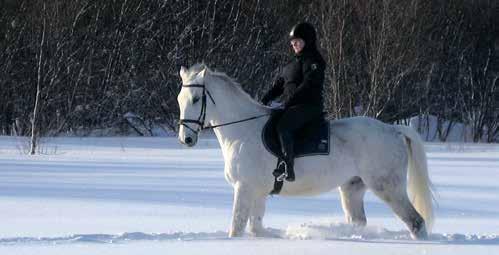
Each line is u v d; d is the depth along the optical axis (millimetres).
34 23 34406
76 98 35688
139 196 13164
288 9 38906
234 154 9523
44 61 33031
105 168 18375
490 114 40906
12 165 18906
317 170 9570
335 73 31578
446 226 10641
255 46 37812
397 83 32562
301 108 9516
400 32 32656
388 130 9891
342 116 31828
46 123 33594
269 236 9594
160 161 20734
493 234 9953
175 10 38250
